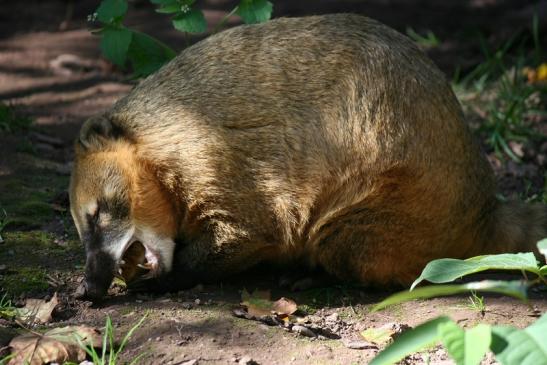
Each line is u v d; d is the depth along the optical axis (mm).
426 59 10344
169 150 10117
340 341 8828
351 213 9906
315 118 9969
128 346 8547
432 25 19453
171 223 10414
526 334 5996
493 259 7512
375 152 9750
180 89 10375
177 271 10305
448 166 9938
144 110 10367
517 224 10625
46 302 9688
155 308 9523
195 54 10641
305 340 8781
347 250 10023
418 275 10156
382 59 10055
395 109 9812
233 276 10758
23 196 12289
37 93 16453
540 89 15758
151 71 12422
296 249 10281
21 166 13352
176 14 12188
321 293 10164
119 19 11953
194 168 10055
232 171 10016
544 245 7715
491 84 16578
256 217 10086
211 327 8922
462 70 17109
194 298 10031
